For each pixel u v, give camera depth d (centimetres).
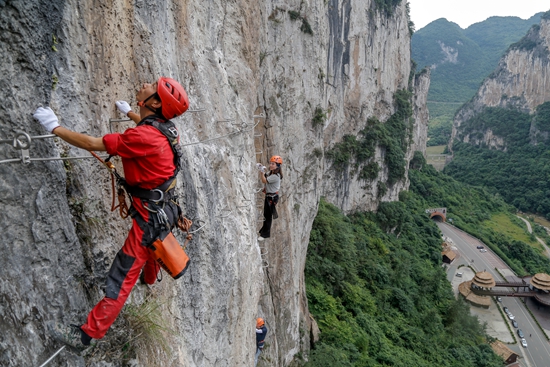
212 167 679
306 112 2002
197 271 583
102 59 398
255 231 919
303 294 2177
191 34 692
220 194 707
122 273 313
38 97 317
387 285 3303
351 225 3988
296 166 1912
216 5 855
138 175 316
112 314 308
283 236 1614
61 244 325
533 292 4659
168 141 325
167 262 330
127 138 302
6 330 272
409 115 5888
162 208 324
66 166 354
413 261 4422
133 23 463
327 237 3044
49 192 319
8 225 286
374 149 4709
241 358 789
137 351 395
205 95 711
